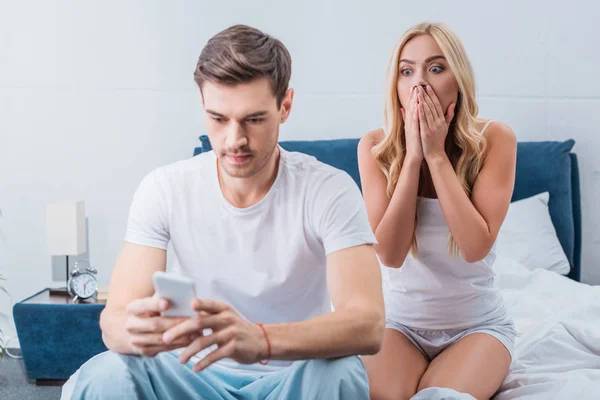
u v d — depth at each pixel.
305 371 1.36
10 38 3.26
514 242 3.08
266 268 1.54
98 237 3.33
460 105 1.91
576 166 3.36
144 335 1.28
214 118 1.39
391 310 1.99
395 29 3.36
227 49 1.35
